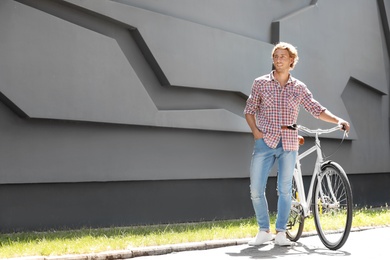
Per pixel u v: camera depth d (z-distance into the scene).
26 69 7.34
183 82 9.03
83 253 5.72
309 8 11.59
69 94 7.71
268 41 10.80
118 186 8.46
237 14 10.19
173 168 9.03
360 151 13.11
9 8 7.23
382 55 13.90
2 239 6.67
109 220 8.31
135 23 8.44
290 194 6.54
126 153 8.46
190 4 9.38
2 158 7.28
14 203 7.44
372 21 13.62
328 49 12.05
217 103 9.77
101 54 8.07
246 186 10.32
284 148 6.40
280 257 5.82
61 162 7.77
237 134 10.03
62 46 7.67
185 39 9.09
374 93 13.77
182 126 9.02
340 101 12.28
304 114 11.24
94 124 8.12
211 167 9.57
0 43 7.14
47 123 7.67
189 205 9.34
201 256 5.93
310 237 7.29
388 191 14.18
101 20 8.25
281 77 6.45
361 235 7.54
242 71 10.00
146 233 7.36
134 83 8.41
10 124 7.38
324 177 6.38
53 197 7.77
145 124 8.53
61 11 7.84
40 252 5.67
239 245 6.70
